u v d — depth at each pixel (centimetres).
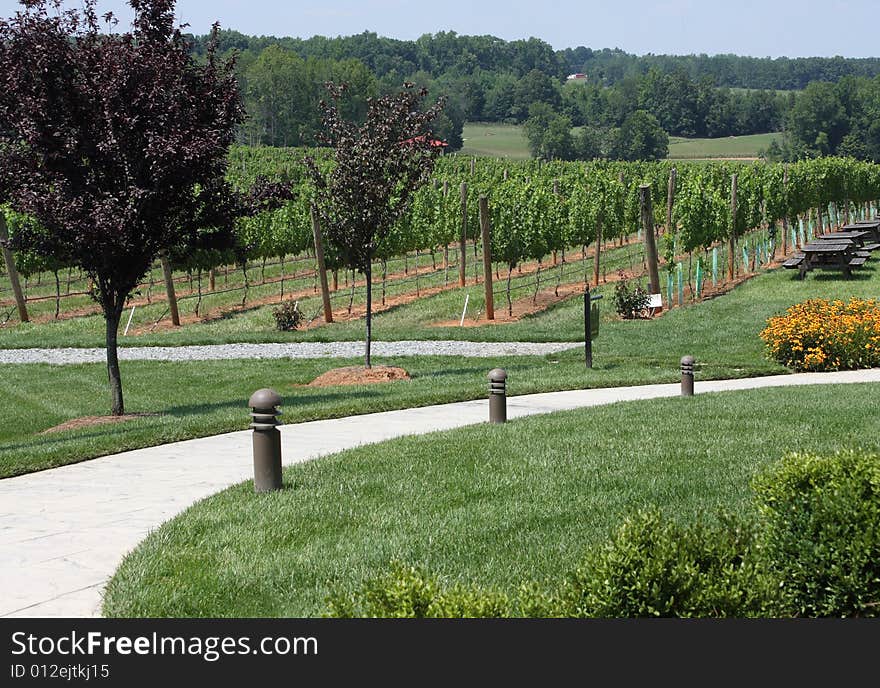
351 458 1038
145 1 1461
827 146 15462
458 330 2838
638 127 17262
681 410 1292
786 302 2938
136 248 1490
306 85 15900
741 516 751
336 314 3569
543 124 17975
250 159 9400
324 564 685
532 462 984
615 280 3878
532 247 3478
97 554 732
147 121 1423
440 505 838
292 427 1325
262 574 668
